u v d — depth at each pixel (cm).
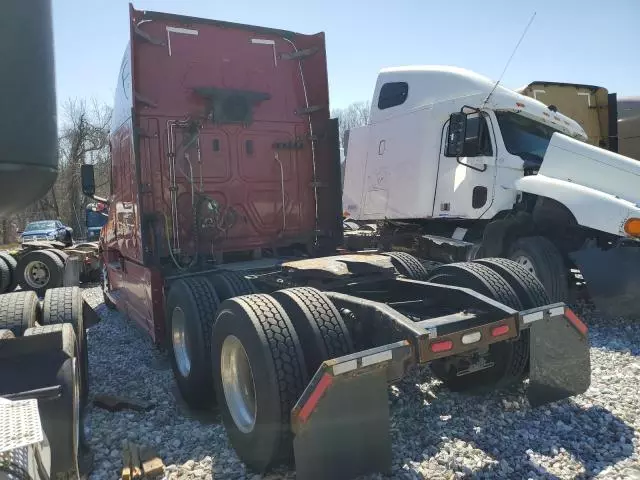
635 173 639
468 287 433
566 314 380
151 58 576
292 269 452
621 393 428
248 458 331
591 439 354
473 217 791
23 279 1163
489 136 769
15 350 302
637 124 1140
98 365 598
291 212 648
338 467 287
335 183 655
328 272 431
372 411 295
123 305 733
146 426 415
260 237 630
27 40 108
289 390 309
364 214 1016
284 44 648
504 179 750
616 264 615
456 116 768
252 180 623
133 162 575
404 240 884
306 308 338
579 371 387
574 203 654
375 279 461
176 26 588
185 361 463
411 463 328
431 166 860
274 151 636
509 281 438
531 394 374
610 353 540
